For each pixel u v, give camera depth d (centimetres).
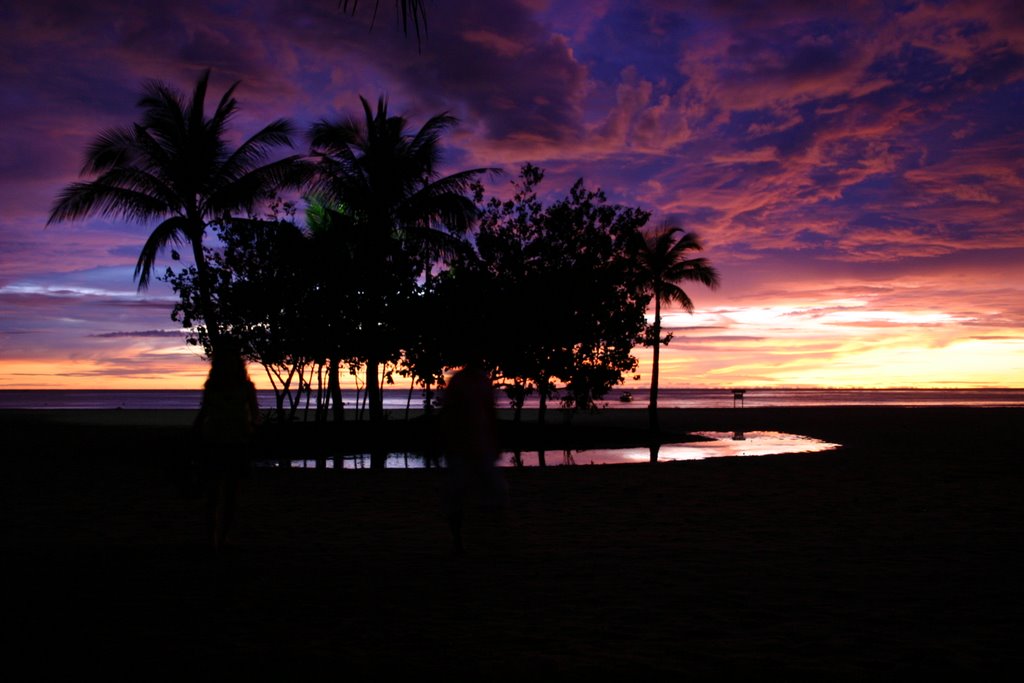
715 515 873
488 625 440
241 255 2281
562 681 348
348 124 2370
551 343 2288
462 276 2331
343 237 2323
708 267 3472
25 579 560
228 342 691
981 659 375
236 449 677
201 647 399
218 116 2295
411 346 2355
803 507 933
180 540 726
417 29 288
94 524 820
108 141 2209
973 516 858
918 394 12569
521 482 1218
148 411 4950
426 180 2434
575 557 643
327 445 2231
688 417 4009
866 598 500
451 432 667
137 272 2261
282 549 681
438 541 723
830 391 15038
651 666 367
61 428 2942
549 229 2353
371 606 483
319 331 2234
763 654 385
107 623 443
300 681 348
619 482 1212
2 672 359
